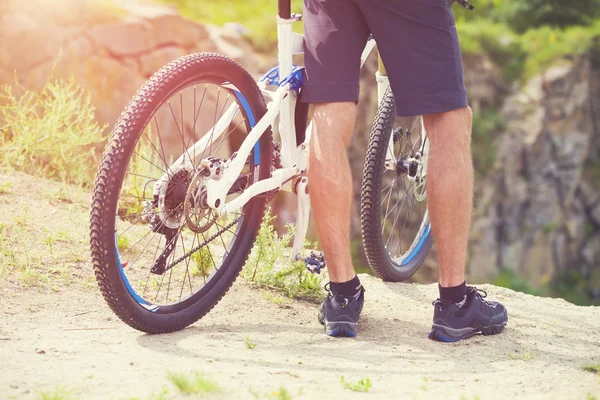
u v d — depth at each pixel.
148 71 16.64
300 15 4.33
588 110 28.44
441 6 3.85
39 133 7.54
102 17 16.14
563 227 28.53
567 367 3.85
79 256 5.07
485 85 27.56
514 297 5.65
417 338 4.25
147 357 3.55
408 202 5.70
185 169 3.96
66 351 3.55
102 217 3.57
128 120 3.66
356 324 4.20
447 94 3.92
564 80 27.75
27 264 4.79
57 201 6.31
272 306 4.67
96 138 7.98
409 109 3.94
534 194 27.44
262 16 25.06
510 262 27.34
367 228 5.27
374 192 5.22
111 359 3.48
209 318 4.38
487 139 26.92
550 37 29.45
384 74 5.27
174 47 17.12
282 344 3.98
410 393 3.21
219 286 4.28
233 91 4.21
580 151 27.84
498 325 4.38
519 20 30.81
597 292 28.72
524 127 27.30
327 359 3.75
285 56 4.32
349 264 4.18
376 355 3.88
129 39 16.39
